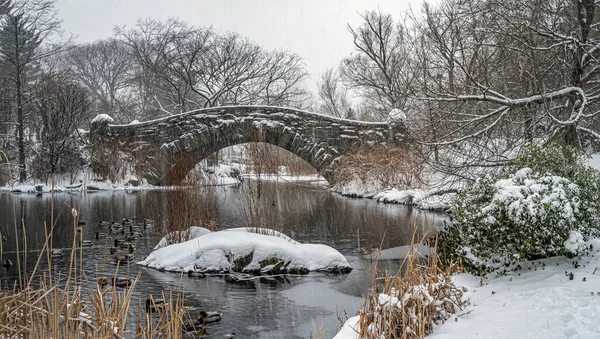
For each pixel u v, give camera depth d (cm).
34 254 1127
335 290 840
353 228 1473
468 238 668
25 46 3881
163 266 983
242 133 2714
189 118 2797
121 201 2238
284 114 2672
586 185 672
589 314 420
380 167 2288
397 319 463
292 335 632
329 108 4816
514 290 559
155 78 5009
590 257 630
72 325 351
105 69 5853
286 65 4516
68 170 2992
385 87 3409
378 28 3409
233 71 4241
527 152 721
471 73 1287
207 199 1433
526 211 606
